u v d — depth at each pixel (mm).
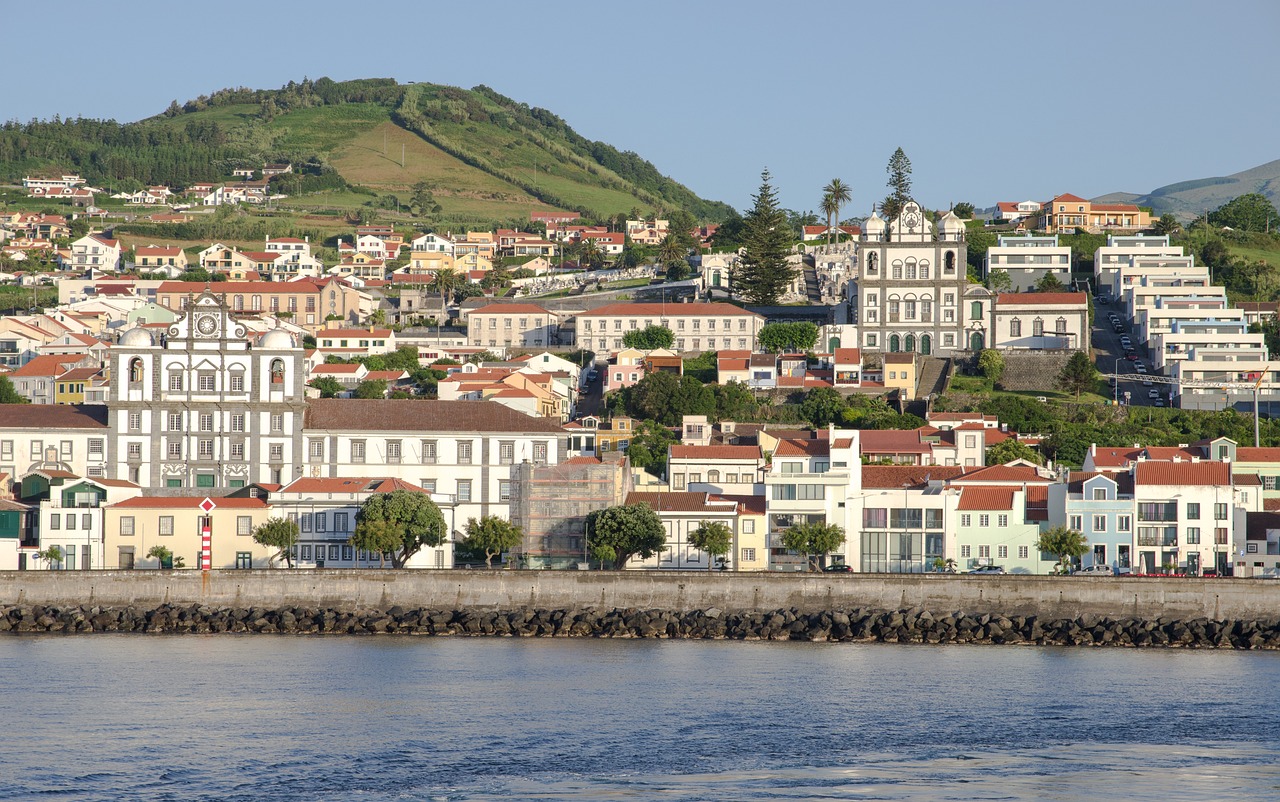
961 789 120625
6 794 117938
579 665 171125
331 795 118812
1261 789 121000
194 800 117312
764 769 126375
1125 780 123188
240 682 159750
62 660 172000
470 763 128125
